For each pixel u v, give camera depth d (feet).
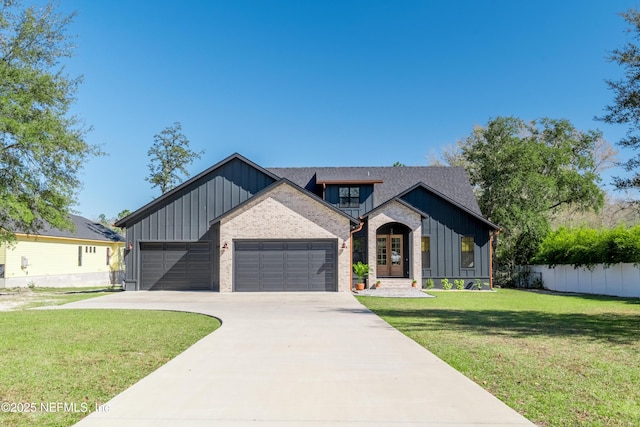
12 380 20.86
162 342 30.45
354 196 84.84
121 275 133.18
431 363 24.11
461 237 83.97
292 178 91.66
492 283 90.27
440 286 83.15
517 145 99.04
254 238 71.92
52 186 75.87
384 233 85.46
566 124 106.11
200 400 17.97
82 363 24.26
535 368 23.16
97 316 43.93
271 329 35.50
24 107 69.41
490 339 31.58
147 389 19.42
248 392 19.01
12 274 89.61
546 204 98.58
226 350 27.45
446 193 90.43
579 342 30.53
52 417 16.21
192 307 51.93
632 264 70.03
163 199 78.64
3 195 68.95
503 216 96.07
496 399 18.04
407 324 38.83
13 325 37.73
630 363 24.32
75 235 108.58
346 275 71.56
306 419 15.90
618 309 51.80
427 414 16.38
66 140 73.05
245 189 78.95
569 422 15.62
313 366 23.45
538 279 94.63
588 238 79.71
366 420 15.81
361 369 22.85
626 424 15.43
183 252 78.84
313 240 72.28
